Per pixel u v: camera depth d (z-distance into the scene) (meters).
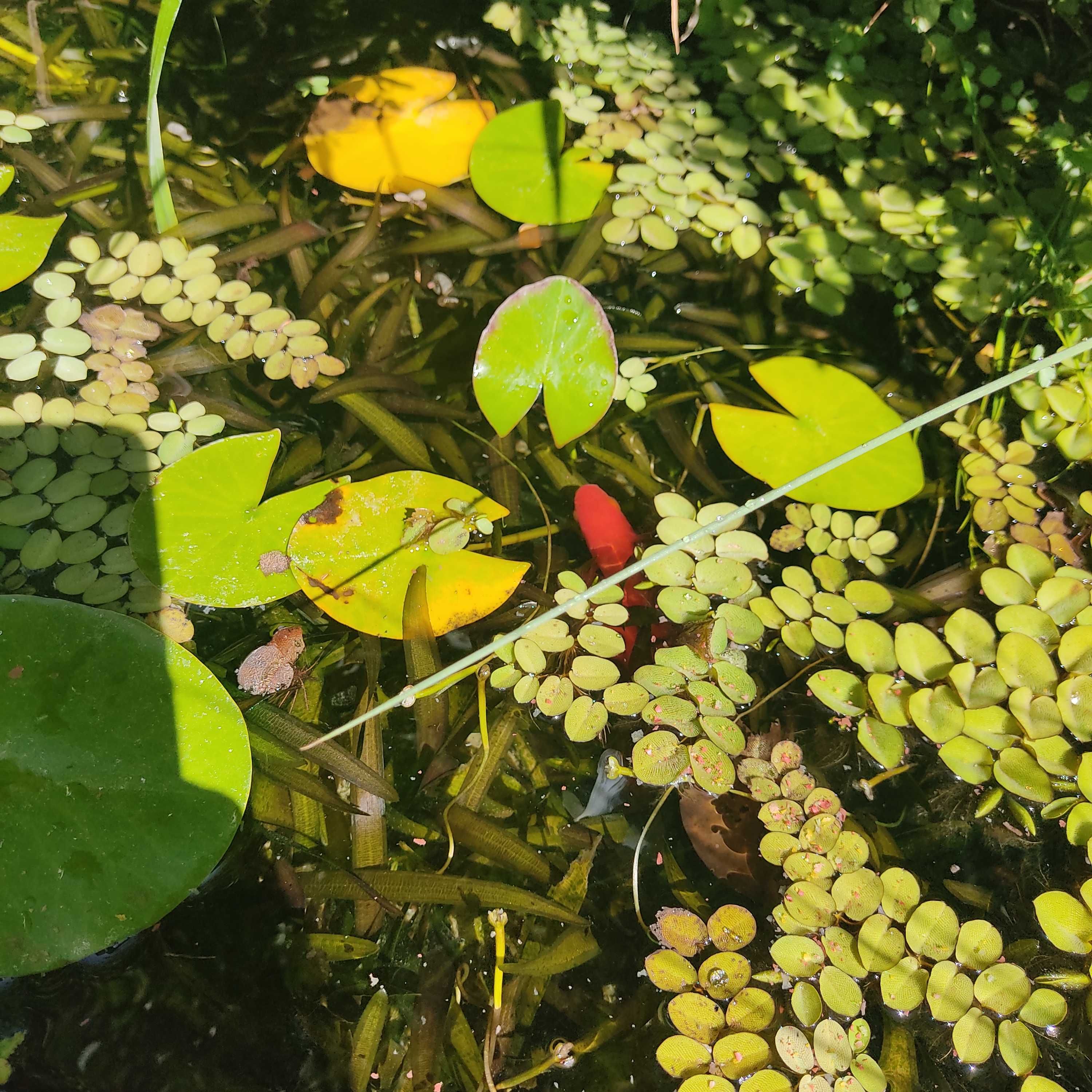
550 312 0.58
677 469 0.60
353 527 0.54
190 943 0.47
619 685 0.52
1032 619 0.54
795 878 0.49
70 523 0.53
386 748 0.52
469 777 0.51
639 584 0.56
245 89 0.68
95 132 0.66
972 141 0.70
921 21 0.69
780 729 0.53
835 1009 0.46
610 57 0.71
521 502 0.58
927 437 0.62
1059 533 0.57
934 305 0.65
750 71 0.71
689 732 0.51
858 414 0.60
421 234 0.64
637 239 0.65
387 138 0.65
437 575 0.53
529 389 0.58
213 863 0.46
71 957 0.44
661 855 0.51
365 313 0.62
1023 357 0.63
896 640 0.54
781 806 0.50
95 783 0.46
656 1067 0.46
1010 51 0.73
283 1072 0.46
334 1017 0.47
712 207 0.65
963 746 0.51
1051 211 0.67
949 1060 0.46
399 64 0.70
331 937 0.48
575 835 0.51
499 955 0.48
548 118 0.67
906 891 0.49
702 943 0.48
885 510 0.59
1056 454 0.60
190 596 0.51
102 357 0.58
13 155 0.64
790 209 0.66
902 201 0.67
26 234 0.60
